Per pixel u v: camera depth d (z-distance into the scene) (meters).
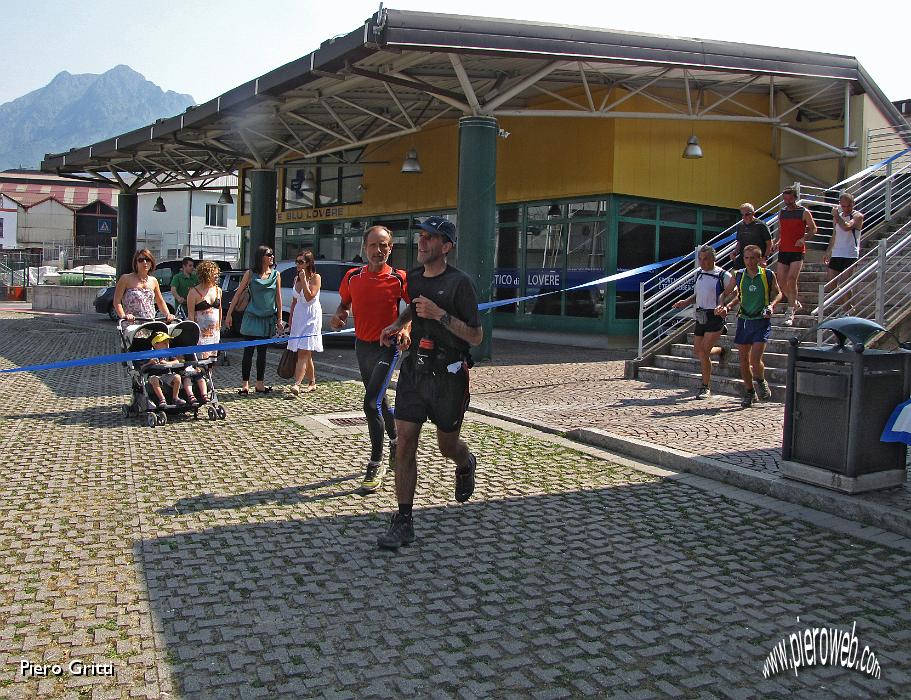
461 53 11.72
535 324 18.17
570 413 9.02
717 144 17.56
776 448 7.18
